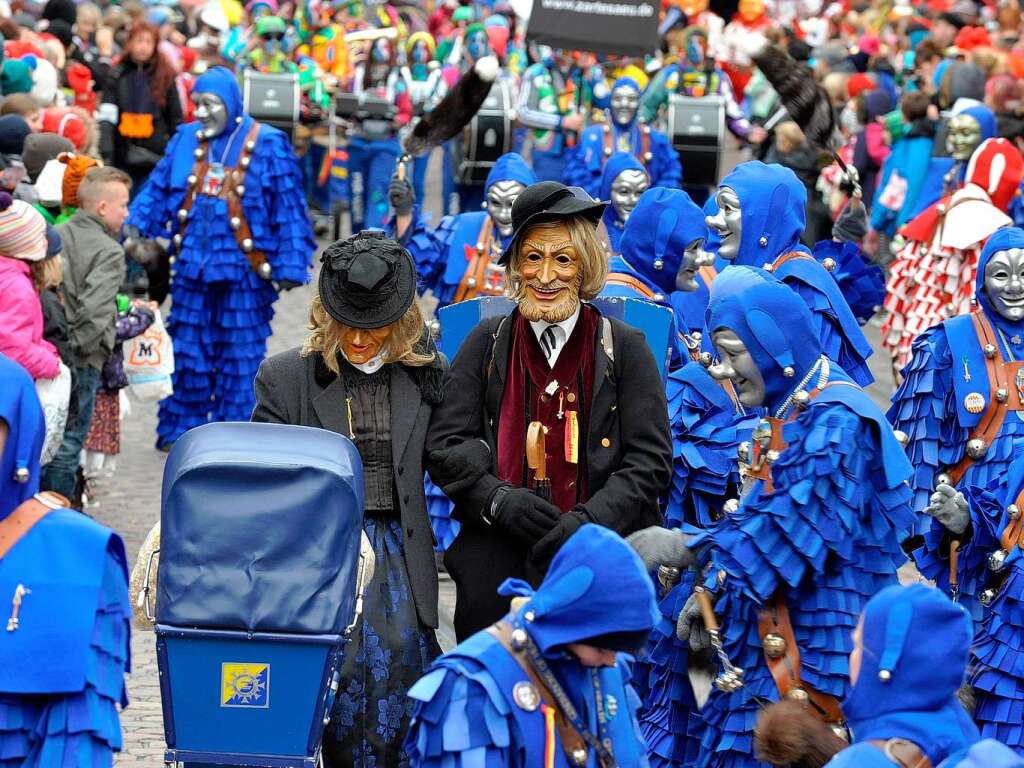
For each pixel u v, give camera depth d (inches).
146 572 263.7
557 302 289.6
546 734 201.5
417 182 898.7
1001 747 186.5
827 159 687.1
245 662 249.3
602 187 545.3
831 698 273.1
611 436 291.3
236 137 608.1
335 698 278.4
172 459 263.4
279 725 249.8
